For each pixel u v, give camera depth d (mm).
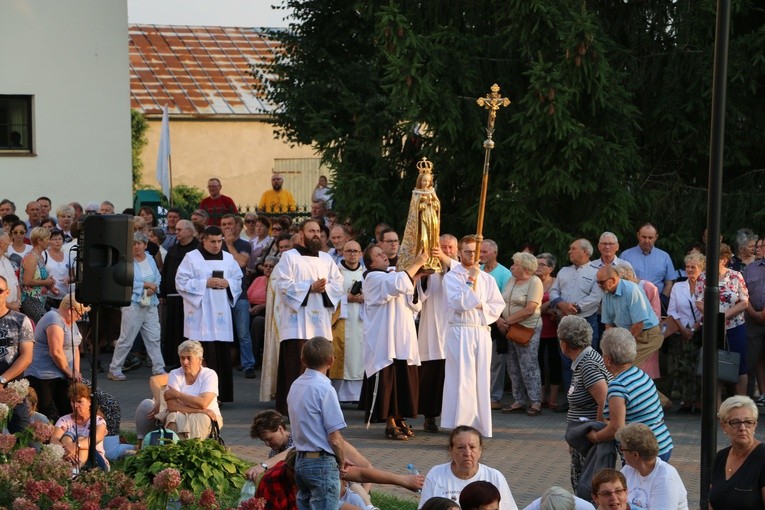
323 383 9289
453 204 20000
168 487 8648
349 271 16109
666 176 19375
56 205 26172
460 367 13773
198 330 16359
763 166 19453
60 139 26125
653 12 19422
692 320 15430
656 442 8891
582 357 10008
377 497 11359
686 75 18828
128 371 19391
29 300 16672
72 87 26141
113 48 26359
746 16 18703
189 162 44531
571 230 18578
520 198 18250
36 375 13078
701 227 18922
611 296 14938
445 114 18266
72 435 11469
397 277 13812
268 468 9711
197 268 16453
